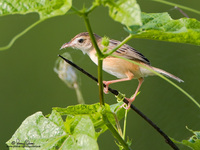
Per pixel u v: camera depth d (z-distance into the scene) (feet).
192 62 40.70
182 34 12.21
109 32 52.29
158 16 12.94
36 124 13.62
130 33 11.92
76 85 22.21
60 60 22.24
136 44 44.42
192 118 37.63
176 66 41.22
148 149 38.55
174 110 39.50
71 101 49.47
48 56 51.80
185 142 15.57
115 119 15.15
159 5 51.08
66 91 50.14
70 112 13.79
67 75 22.04
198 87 39.40
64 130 13.01
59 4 10.37
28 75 51.26
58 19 53.93
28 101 50.26
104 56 11.75
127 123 43.57
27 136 13.51
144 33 11.89
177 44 41.32
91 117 13.87
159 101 42.09
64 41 52.16
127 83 49.03
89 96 49.11
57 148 12.71
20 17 51.47
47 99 49.85
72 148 12.43
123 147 13.74
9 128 48.32
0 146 46.60
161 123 39.06
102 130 15.28
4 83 50.78
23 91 50.57
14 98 49.93
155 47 43.39
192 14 49.88
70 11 10.50
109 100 48.83
